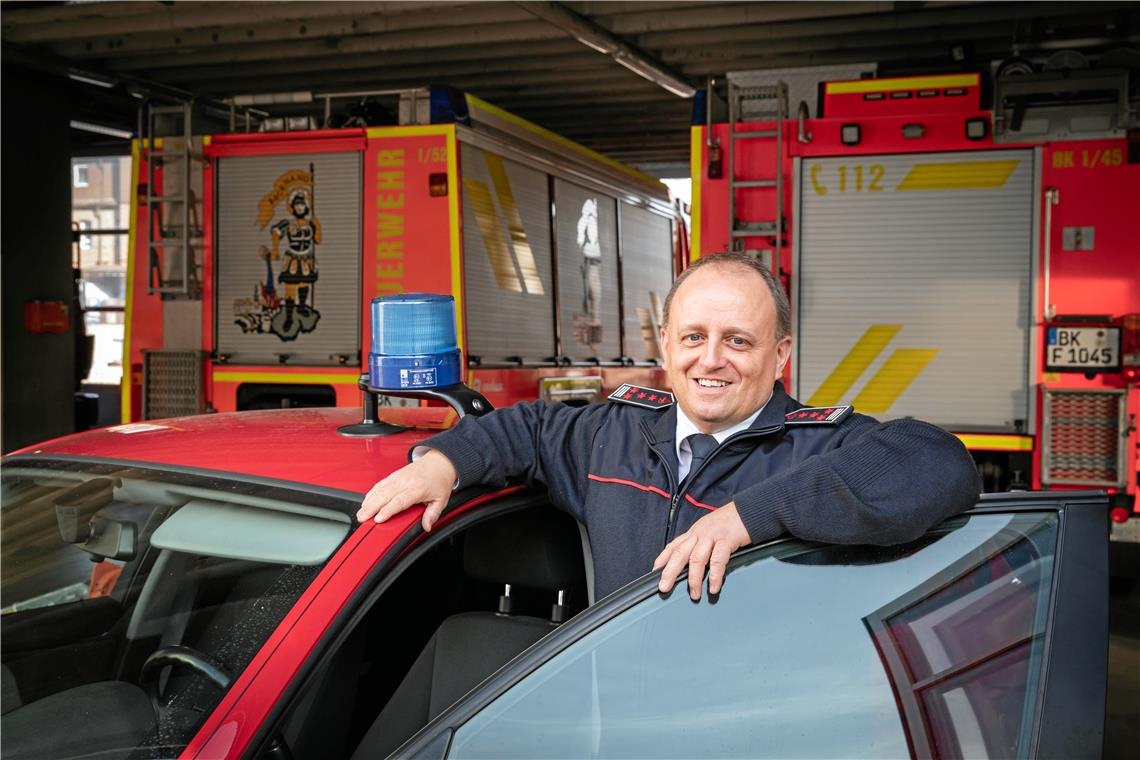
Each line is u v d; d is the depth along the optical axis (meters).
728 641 1.42
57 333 10.04
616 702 1.36
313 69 9.98
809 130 5.66
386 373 2.06
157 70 10.27
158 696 1.66
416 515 1.69
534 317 7.12
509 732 1.32
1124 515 5.23
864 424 1.90
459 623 1.92
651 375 9.83
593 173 8.34
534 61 9.84
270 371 6.33
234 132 6.56
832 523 1.47
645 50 9.23
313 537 1.64
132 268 6.60
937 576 1.54
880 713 1.42
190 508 1.79
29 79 9.80
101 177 33.41
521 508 1.98
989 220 5.48
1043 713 1.44
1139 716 3.52
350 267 6.17
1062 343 5.38
